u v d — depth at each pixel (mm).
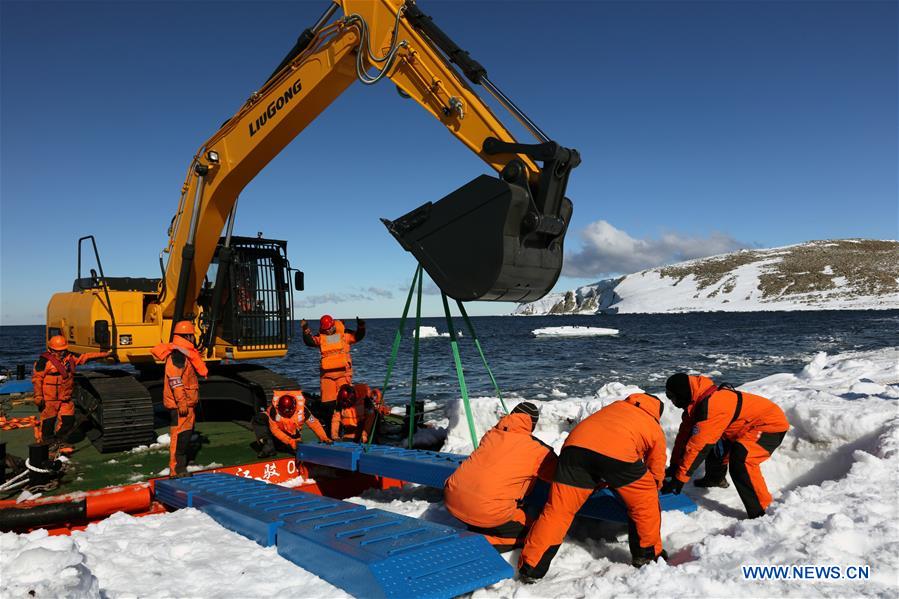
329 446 6301
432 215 4781
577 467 3578
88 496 5273
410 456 5566
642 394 3945
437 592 3025
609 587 3176
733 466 4566
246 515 4113
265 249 8492
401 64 5340
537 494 4523
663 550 3818
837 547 3365
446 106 5125
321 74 5988
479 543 3584
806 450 5586
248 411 9414
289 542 3693
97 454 6996
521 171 4504
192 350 6355
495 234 4430
